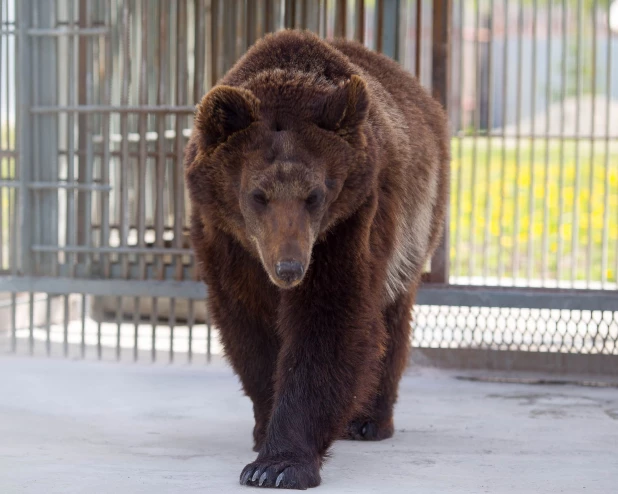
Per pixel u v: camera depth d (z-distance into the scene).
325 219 7.32
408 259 9.32
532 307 12.54
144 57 12.88
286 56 7.95
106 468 7.42
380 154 8.00
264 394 8.30
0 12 13.25
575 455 8.40
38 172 13.38
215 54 13.16
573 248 16.56
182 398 10.89
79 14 13.12
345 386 7.48
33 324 13.97
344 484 7.18
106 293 12.99
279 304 7.86
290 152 7.15
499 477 7.45
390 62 10.15
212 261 8.04
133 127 14.77
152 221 14.90
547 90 16.34
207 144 7.46
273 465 7.02
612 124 29.88
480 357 12.98
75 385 11.43
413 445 8.95
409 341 9.77
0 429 8.99
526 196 24.91
